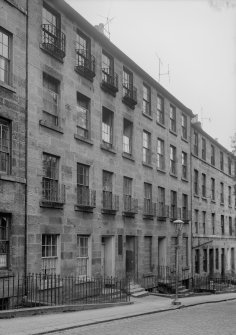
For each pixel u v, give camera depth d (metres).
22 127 18.45
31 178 18.78
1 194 17.12
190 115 38.19
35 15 19.67
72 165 21.72
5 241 17.41
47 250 19.89
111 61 26.06
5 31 18.03
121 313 17.91
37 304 17.66
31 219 18.62
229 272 47.16
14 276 17.50
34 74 19.36
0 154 17.41
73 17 22.17
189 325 15.66
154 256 30.22
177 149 35.12
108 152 25.11
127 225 26.88
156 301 23.45
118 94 26.55
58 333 13.38
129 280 25.88
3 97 17.48
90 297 21.97
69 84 21.77
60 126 20.91
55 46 20.47
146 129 29.98
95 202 23.50
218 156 46.44
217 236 44.22
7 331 13.00
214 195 44.53
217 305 24.19
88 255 22.84
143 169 29.28
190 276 36.09
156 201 30.92
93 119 23.72
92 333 13.55
